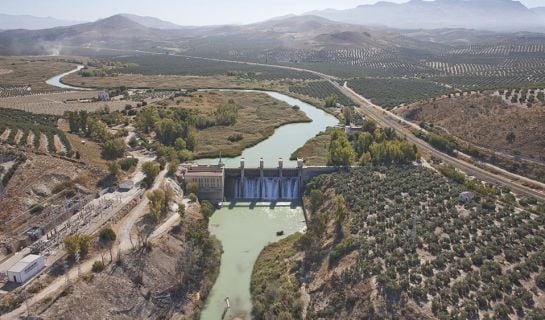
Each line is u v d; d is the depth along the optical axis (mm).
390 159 188625
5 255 113125
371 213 140000
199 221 147750
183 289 116312
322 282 113375
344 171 178500
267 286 117250
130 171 175000
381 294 101062
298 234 146500
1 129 194000
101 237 123312
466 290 99812
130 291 108812
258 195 183250
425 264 109000
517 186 166500
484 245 117312
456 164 190625
